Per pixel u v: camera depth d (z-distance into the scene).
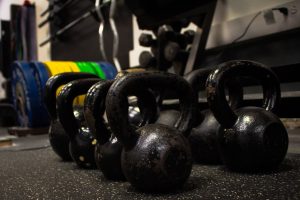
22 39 3.39
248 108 0.52
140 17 1.33
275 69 0.98
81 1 2.48
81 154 0.63
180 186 0.44
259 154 0.48
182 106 0.50
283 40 1.20
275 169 0.51
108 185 0.49
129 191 0.45
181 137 0.45
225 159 0.53
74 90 0.62
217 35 1.42
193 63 1.24
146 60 1.35
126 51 2.12
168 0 1.23
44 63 1.78
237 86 0.57
